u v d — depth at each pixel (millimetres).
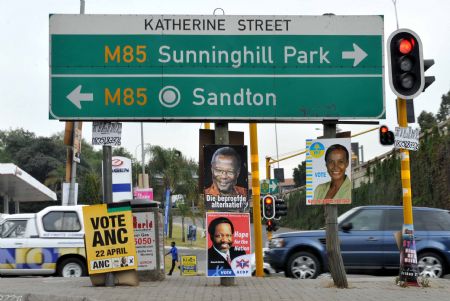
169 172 61094
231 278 14156
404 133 14008
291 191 76438
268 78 13875
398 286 13977
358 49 14031
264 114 13812
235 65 13883
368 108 13953
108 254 13578
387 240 17109
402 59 13320
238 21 13953
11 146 95312
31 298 12164
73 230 18781
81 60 13703
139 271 15430
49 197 42281
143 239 15508
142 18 13859
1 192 37844
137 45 13805
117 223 13602
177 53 13836
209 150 13945
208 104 13766
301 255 17266
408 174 14227
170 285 14164
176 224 87625
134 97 13695
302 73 13930
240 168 13953
